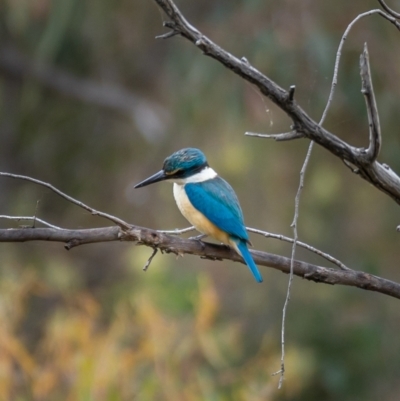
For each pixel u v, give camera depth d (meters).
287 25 12.31
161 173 7.15
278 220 13.93
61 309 11.80
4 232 5.18
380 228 14.09
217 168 13.97
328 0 12.28
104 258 16.70
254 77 5.13
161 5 4.97
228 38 12.62
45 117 16.19
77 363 9.01
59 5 13.53
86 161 16.09
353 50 12.12
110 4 13.98
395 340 13.57
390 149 12.30
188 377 9.27
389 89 12.24
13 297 9.66
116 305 12.73
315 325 13.51
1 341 8.96
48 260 15.52
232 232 6.69
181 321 9.60
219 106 13.10
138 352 9.14
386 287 5.69
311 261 13.93
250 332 13.57
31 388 9.09
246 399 9.70
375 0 12.12
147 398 8.95
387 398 13.15
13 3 13.73
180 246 5.73
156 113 15.62
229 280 14.39
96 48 15.26
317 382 13.08
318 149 13.59
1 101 16.50
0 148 16.39
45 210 16.06
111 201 15.85
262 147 13.55
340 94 12.17
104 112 16.23
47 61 15.45
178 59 13.65
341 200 14.06
